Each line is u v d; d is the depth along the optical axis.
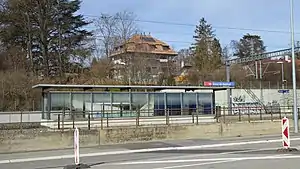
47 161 17.55
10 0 53.41
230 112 41.34
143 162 15.85
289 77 84.50
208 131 28.17
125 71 57.38
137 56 58.81
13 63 53.50
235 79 73.44
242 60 57.06
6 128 27.25
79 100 29.23
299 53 55.41
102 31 65.94
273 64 86.31
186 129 27.33
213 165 14.23
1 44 54.78
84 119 27.72
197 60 82.19
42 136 22.36
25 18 55.00
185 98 32.94
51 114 28.28
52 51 57.81
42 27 55.78
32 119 34.94
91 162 16.25
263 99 60.25
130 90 34.25
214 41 87.06
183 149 21.22
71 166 14.59
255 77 75.75
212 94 33.97
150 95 31.67
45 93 29.27
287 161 14.64
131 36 58.94
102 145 23.81
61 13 57.31
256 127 30.30
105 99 30.05
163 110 31.92
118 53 58.66
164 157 17.55
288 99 62.00
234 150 19.78
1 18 53.91
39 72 56.00
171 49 89.88
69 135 23.09
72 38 58.53
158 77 61.69
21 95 44.56
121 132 24.94
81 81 52.94
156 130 26.16
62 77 54.50
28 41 55.91
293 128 32.28
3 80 44.75
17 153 20.70
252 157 16.42
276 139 25.52
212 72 74.69
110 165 15.11
